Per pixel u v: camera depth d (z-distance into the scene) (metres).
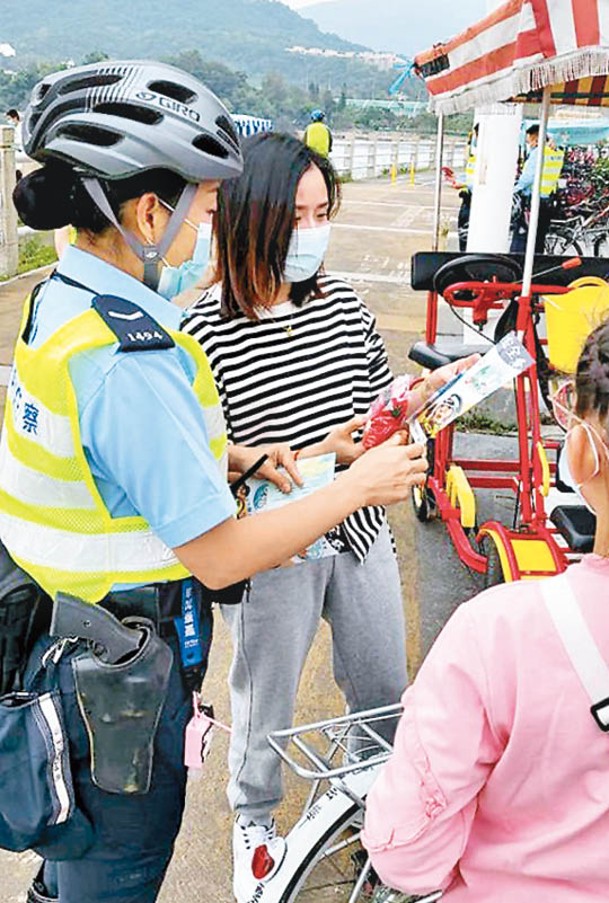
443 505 3.68
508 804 1.06
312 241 1.80
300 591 1.95
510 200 6.63
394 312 8.42
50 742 1.40
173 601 1.44
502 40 2.81
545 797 1.03
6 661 1.46
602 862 1.01
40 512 1.38
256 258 1.79
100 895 1.57
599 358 0.99
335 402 1.97
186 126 1.30
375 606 2.04
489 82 2.96
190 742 1.50
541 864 1.05
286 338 1.91
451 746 1.03
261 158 1.76
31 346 1.34
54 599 1.40
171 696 1.48
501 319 3.64
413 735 1.07
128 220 1.34
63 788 1.43
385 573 2.06
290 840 1.77
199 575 1.37
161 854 1.58
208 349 1.88
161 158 1.29
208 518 1.30
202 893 2.27
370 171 25.55
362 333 2.02
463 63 3.24
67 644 1.43
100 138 1.28
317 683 3.11
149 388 1.28
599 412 0.98
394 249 12.26
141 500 1.31
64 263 1.40
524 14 2.54
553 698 0.97
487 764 1.04
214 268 1.83
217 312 1.88
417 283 3.79
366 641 2.07
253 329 1.89
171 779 1.52
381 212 16.61
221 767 2.69
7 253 9.41
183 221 1.36
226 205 1.78
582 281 3.44
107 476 1.34
